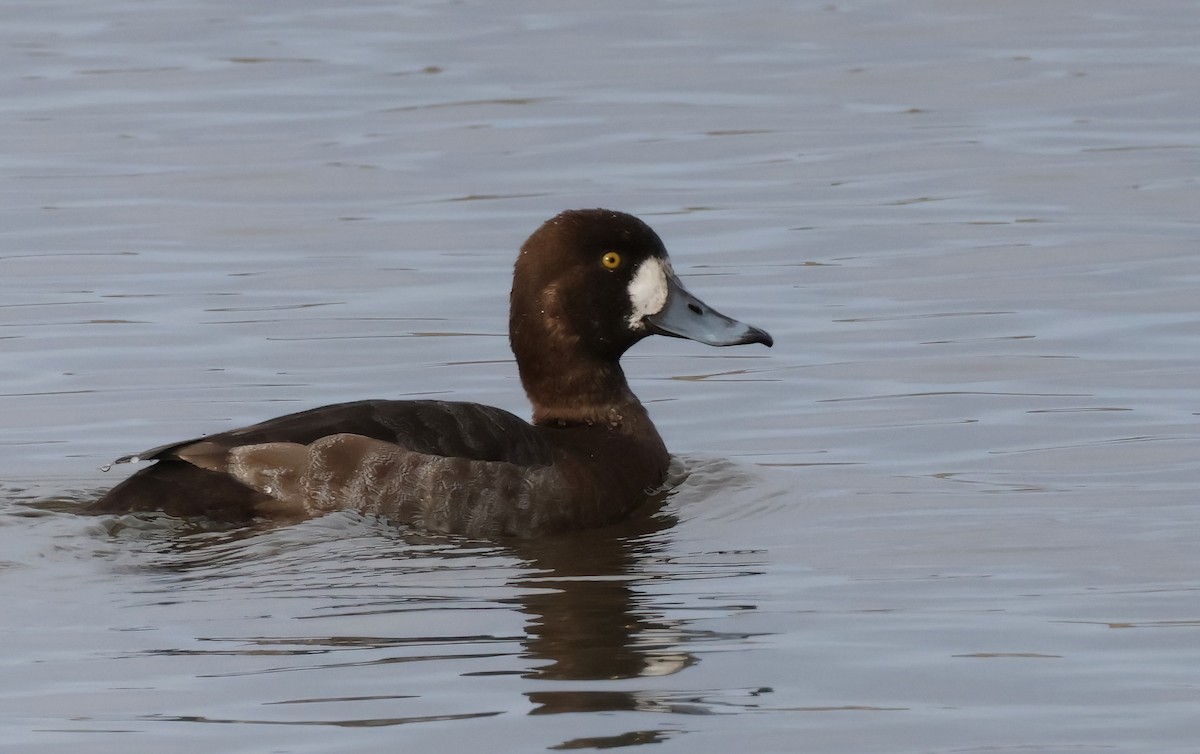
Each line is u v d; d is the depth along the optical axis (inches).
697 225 691.4
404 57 960.9
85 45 991.6
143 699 306.5
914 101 873.5
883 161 776.3
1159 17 1021.8
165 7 1078.4
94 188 746.2
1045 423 488.7
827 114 853.2
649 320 445.7
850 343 564.7
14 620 340.8
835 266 641.0
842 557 383.6
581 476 414.6
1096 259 638.5
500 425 410.6
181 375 535.5
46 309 599.2
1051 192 725.9
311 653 324.8
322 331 576.4
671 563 380.5
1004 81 901.2
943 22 1019.9
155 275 637.3
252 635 333.4
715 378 543.5
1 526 388.8
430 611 346.6
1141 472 443.8
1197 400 501.7
